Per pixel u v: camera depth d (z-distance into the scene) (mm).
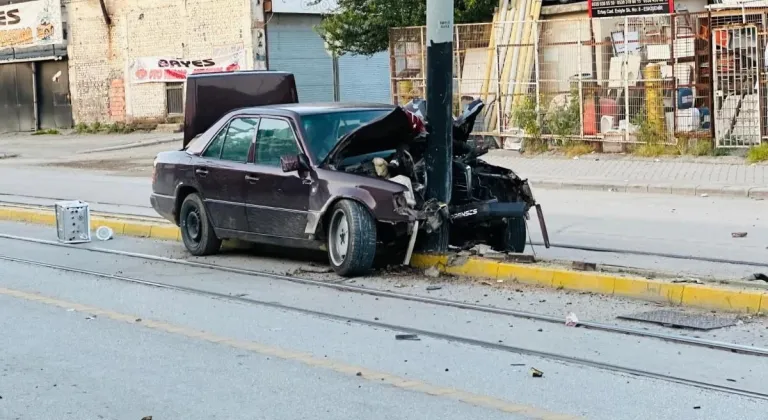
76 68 42156
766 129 20750
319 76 37656
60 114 43281
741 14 21125
